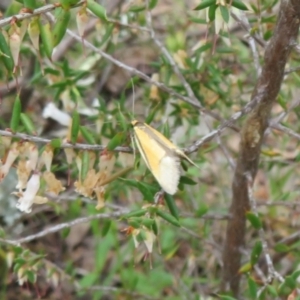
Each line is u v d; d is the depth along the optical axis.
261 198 0.48
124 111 0.40
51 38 0.32
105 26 0.39
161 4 0.51
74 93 0.40
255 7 0.38
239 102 0.41
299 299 0.33
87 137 0.35
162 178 0.33
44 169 0.36
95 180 0.34
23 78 0.46
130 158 0.35
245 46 0.45
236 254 0.40
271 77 0.35
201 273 0.49
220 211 0.46
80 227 0.55
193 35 0.46
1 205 0.49
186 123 0.41
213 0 0.33
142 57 0.53
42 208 0.48
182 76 0.39
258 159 0.37
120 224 0.48
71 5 0.32
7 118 0.49
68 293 0.50
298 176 0.48
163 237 0.45
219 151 0.49
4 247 0.44
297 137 0.36
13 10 0.38
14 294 0.49
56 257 0.52
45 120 0.47
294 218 0.45
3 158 0.33
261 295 0.35
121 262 0.46
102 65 0.46
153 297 0.44
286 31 0.34
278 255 0.44
